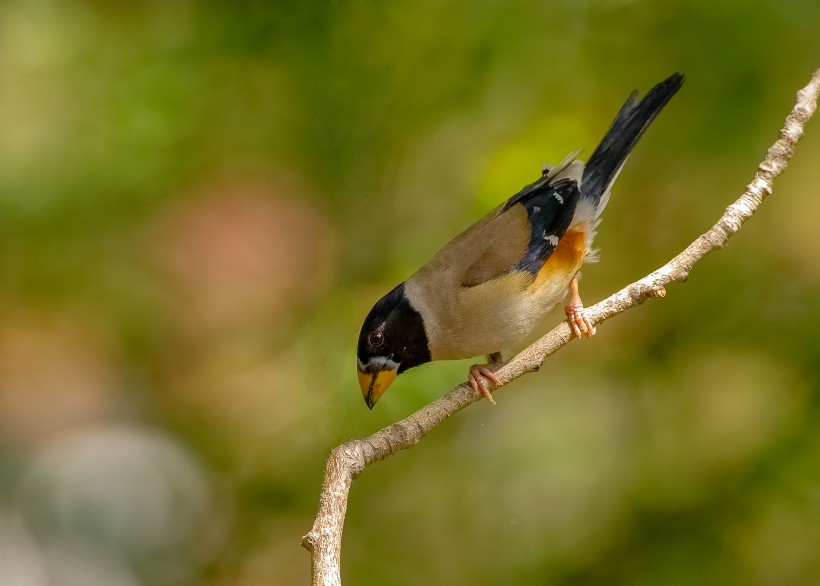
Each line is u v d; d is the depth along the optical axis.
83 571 12.93
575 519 11.73
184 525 12.81
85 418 13.87
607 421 12.13
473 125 12.18
